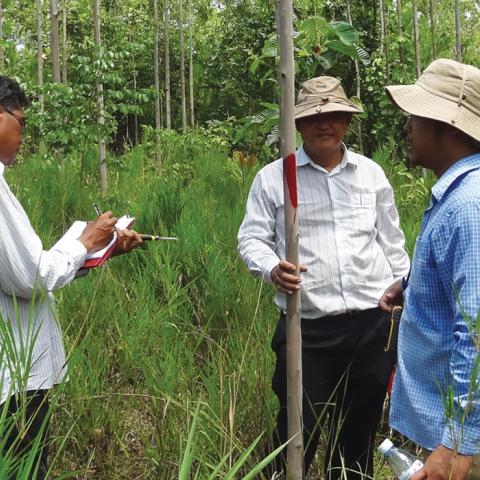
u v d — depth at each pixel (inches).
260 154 467.5
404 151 431.5
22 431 84.7
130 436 147.8
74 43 640.4
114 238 114.5
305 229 126.7
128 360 154.6
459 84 89.9
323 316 125.5
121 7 757.3
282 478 125.9
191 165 460.4
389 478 141.9
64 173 349.1
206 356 165.9
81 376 140.9
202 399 132.9
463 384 80.7
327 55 253.3
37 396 105.2
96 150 409.1
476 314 80.5
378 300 127.0
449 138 89.9
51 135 349.7
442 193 87.4
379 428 153.1
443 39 613.3
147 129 563.5
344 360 126.7
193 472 124.2
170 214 254.8
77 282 178.5
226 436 113.3
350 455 133.6
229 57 759.7
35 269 100.6
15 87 105.9
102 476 137.6
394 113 448.8
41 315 105.7
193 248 217.5
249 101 752.3
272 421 128.8
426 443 91.7
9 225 99.0
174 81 869.2
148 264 203.3
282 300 126.2
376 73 480.7
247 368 136.6
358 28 546.9
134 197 345.4
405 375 93.9
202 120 857.5
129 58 779.4
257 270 122.4
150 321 165.5
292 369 101.0
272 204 127.2
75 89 354.6
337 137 124.6
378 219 132.3
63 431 139.9
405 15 594.2
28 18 701.9
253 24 712.4
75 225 113.7
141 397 149.7
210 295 193.6
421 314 91.3
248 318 176.2
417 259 90.4
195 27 880.3
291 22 94.3
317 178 127.3
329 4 538.0
